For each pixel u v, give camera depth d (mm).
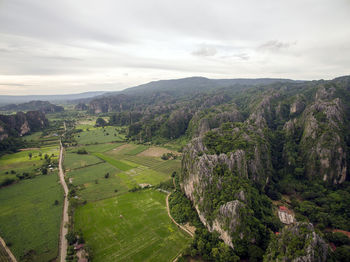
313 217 93312
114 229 89750
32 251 77875
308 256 56281
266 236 77438
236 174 102438
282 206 105312
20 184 133625
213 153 122562
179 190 118812
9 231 88812
